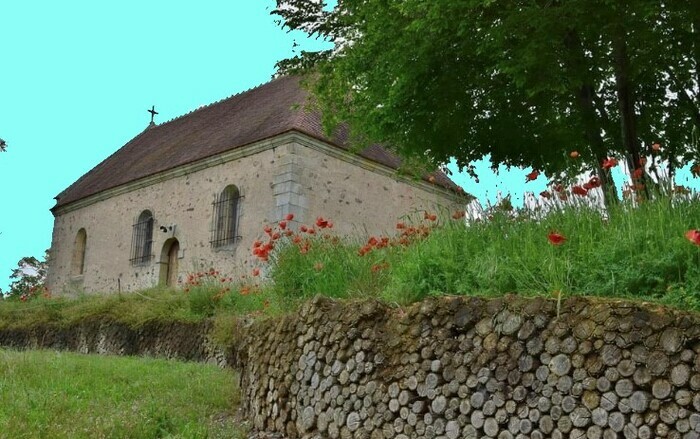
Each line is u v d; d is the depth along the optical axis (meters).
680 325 3.49
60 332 15.08
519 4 6.59
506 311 4.28
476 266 5.01
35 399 5.66
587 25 6.36
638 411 3.53
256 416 5.97
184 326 11.76
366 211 17.38
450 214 6.15
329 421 5.11
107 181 22.19
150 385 7.24
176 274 18.69
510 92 7.86
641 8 6.13
